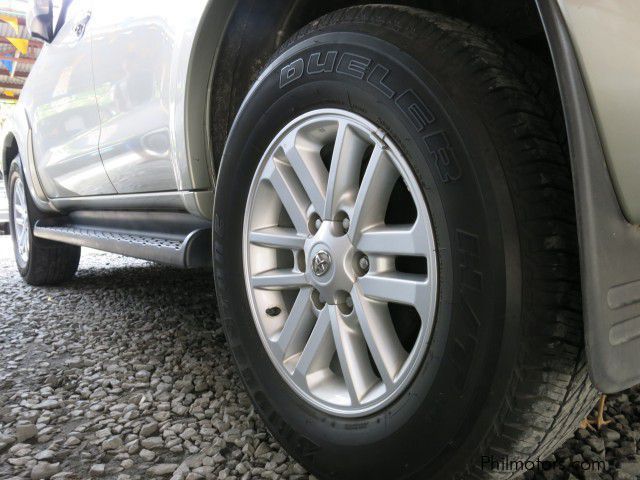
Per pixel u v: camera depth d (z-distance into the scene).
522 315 1.00
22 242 4.40
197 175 1.94
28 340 2.82
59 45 3.14
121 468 1.55
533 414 1.00
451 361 1.08
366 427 1.26
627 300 1.00
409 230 1.19
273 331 1.57
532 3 1.31
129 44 2.26
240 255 1.64
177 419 1.83
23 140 3.75
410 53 1.19
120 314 3.26
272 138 1.54
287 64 1.48
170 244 2.18
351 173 1.36
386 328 1.29
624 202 0.97
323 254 1.38
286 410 1.46
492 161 1.04
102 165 2.65
